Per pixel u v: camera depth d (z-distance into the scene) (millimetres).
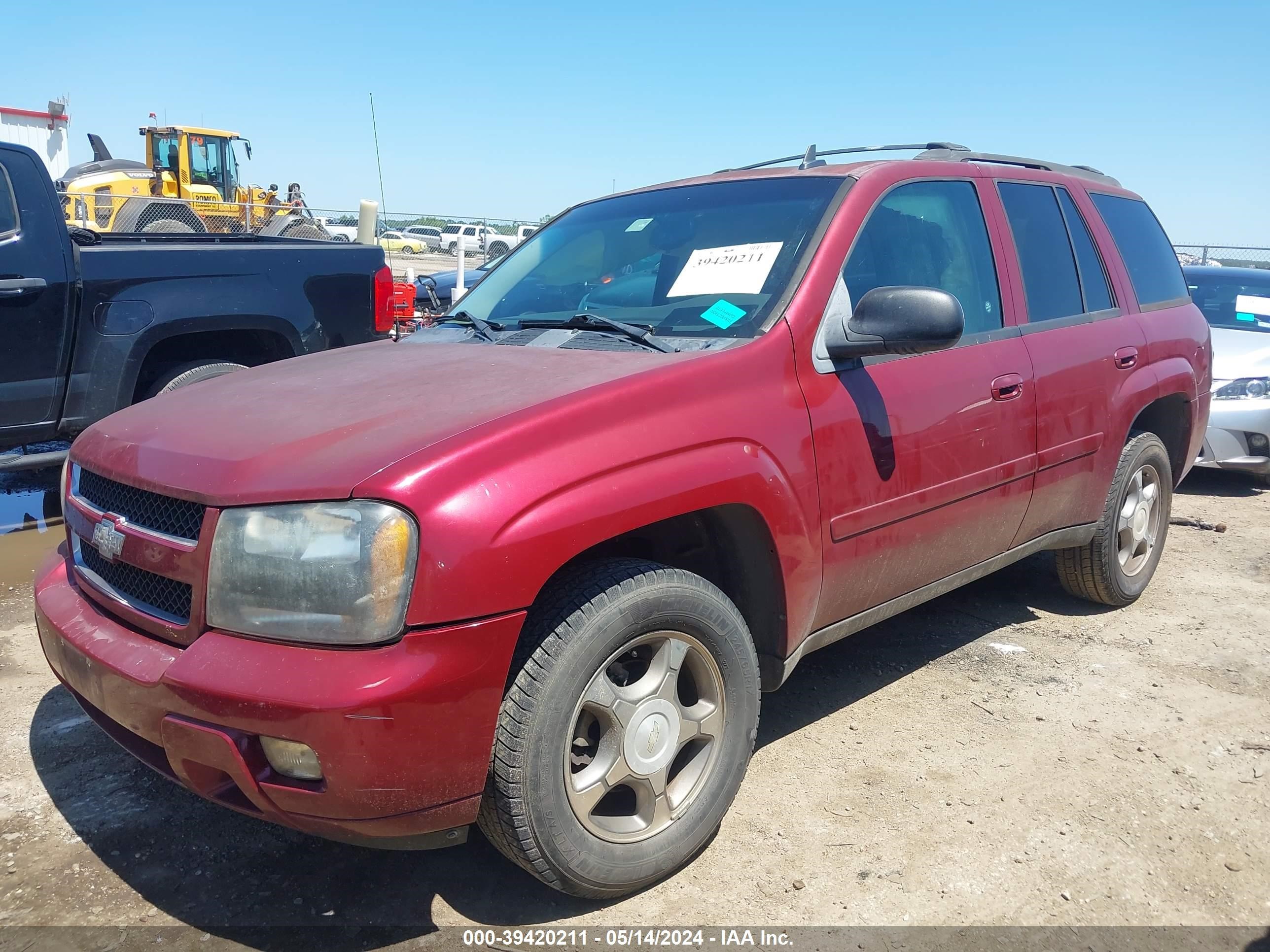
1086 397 3801
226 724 2004
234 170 17672
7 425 4996
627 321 3080
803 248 2971
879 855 2637
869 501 2896
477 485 2059
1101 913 2424
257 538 2047
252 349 6078
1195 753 3217
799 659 2877
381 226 20047
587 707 2303
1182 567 5266
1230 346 7355
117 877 2529
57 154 17688
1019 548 3729
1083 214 4203
